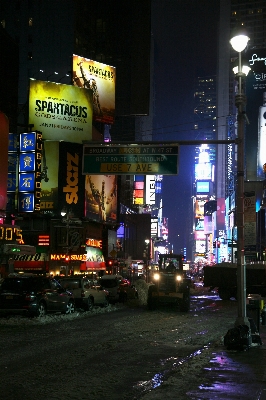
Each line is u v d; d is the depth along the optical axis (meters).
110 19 86.19
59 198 58.19
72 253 57.56
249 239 22.92
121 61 84.88
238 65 16.56
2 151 34.81
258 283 45.38
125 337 16.38
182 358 12.35
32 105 59.25
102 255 69.00
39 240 57.75
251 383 9.20
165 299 28.42
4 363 11.35
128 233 97.31
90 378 9.86
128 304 33.75
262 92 132.75
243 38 16.08
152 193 110.81
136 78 84.19
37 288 22.17
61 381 9.55
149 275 78.44
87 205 60.38
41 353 12.80
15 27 77.12
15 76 64.75
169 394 8.34
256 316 16.61
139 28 85.50
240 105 16.64
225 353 12.82
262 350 13.39
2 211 34.75
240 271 15.45
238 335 13.50
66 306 23.77
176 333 17.78
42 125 59.53
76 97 62.06
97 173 22.62
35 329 18.19
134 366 11.20
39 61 76.00
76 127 61.66
